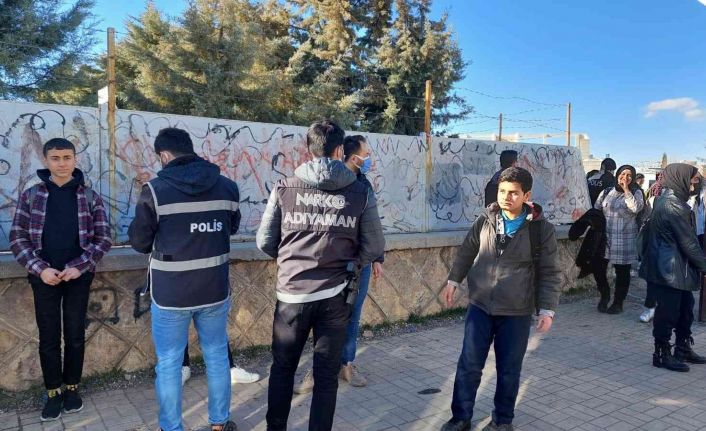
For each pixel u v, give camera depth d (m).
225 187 3.20
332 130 3.02
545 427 3.48
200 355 4.60
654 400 3.94
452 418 3.43
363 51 25.42
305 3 25.80
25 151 4.14
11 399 3.75
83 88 16.39
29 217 3.43
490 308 3.32
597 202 6.82
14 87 14.87
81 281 3.55
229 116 17.03
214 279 3.07
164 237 2.96
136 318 4.29
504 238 3.30
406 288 5.94
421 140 6.57
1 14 14.91
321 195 2.90
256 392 4.01
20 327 3.85
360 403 3.83
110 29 4.48
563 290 7.69
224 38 17.98
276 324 2.95
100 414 3.58
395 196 6.34
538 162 8.08
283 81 18.94
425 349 5.12
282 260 2.95
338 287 2.93
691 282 4.50
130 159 4.59
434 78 24.55
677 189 4.60
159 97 16.72
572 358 4.91
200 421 3.51
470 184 7.13
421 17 25.48
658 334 4.67
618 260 6.48
